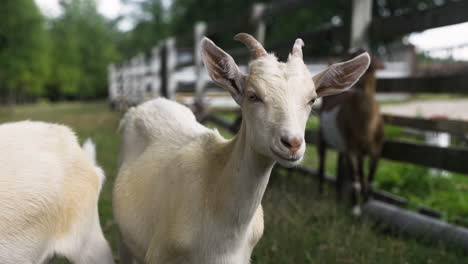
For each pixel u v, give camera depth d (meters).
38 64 22.12
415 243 4.07
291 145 2.03
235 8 30.91
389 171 6.24
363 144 5.24
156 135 3.13
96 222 2.84
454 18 4.39
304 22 28.02
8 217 2.37
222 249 2.45
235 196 2.36
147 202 2.83
